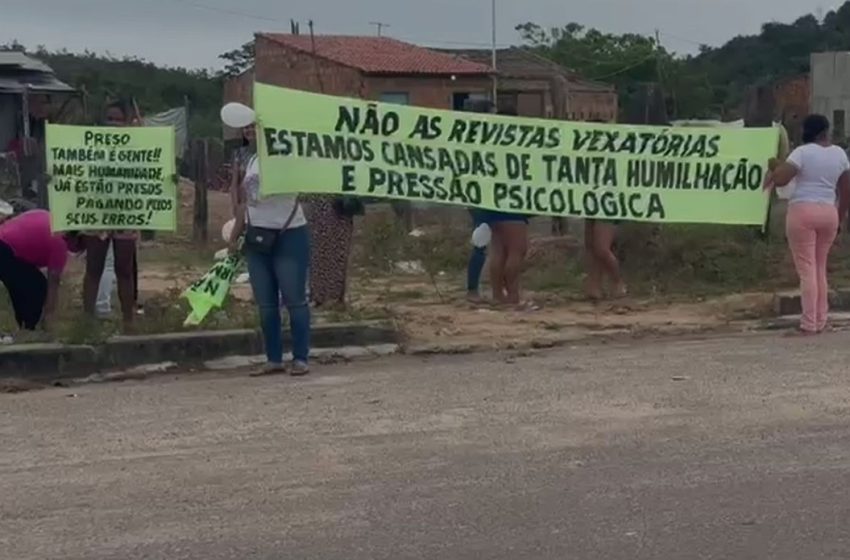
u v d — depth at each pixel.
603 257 12.80
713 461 6.70
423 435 7.33
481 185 11.45
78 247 10.77
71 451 7.13
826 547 5.40
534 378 8.91
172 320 10.40
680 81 54.44
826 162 10.44
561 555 5.33
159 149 10.67
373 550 5.43
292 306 9.28
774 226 15.10
